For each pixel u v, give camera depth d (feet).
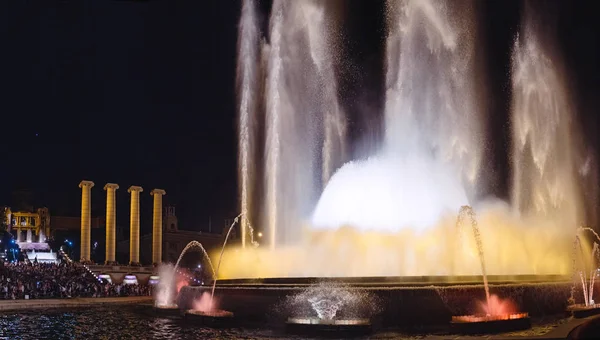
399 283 100.07
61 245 369.71
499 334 82.79
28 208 379.76
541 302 101.91
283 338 86.58
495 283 104.17
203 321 102.53
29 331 102.83
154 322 111.45
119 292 200.44
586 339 58.23
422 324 91.97
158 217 304.09
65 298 178.91
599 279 116.57
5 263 220.02
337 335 86.33
